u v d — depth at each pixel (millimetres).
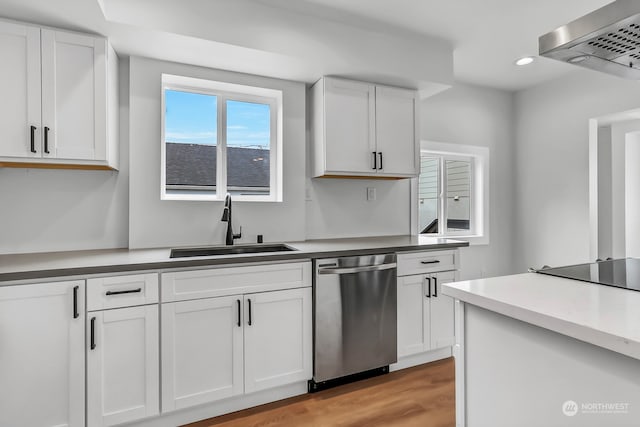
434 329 2502
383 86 2645
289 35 2137
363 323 2215
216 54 2113
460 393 1144
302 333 2053
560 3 2092
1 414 1451
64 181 2092
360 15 2207
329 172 2471
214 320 1824
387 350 2301
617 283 1105
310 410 1952
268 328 1957
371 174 2609
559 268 1366
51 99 1770
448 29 2395
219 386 1835
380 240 2754
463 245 2588
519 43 2604
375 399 2068
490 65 3012
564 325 780
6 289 1444
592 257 3094
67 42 1800
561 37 1124
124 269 1620
